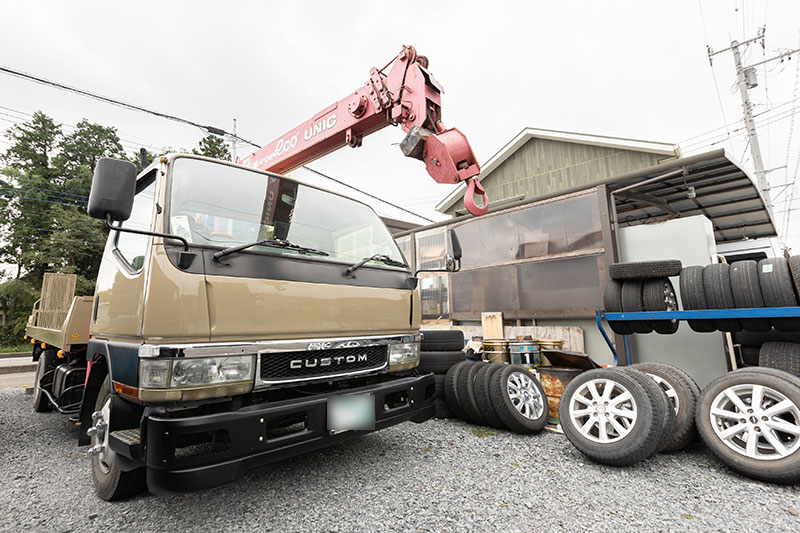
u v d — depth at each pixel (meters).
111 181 1.76
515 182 12.83
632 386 2.77
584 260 5.28
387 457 2.94
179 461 1.70
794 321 3.03
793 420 2.71
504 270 6.15
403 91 3.95
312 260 2.42
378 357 2.64
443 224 7.18
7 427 4.25
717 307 3.31
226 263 2.04
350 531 1.92
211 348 1.87
